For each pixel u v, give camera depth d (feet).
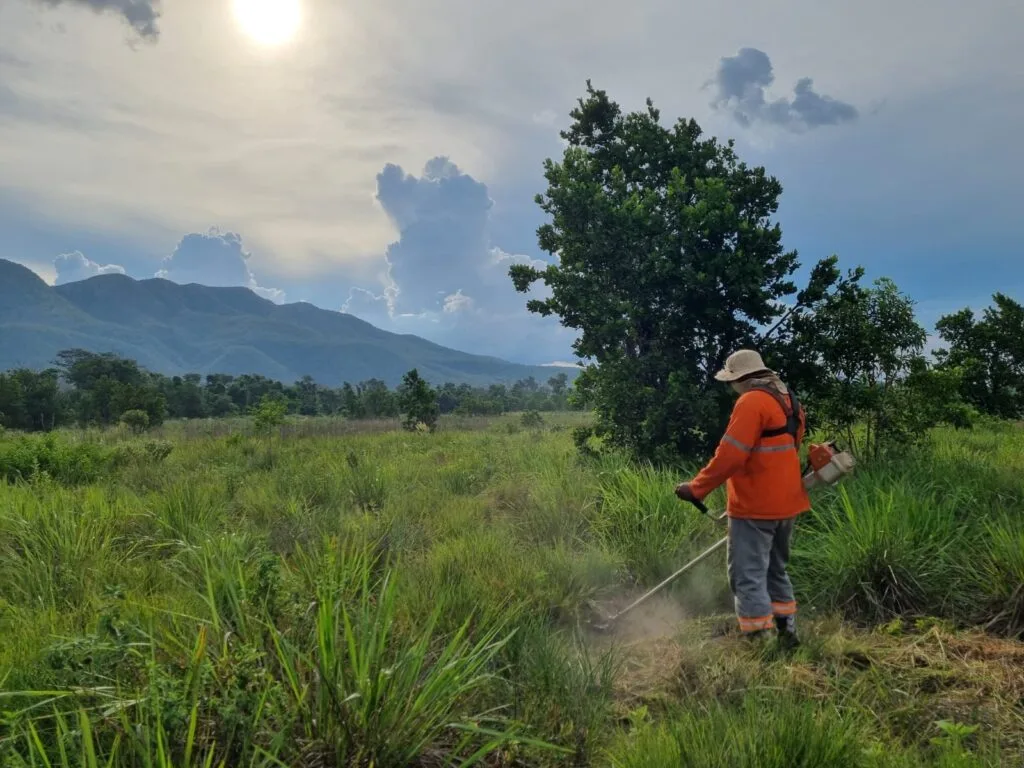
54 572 15.67
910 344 25.72
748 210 30.42
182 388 242.58
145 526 20.13
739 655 12.06
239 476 33.47
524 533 20.83
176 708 7.36
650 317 29.19
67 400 165.68
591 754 9.00
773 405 13.00
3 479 30.45
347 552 15.78
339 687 8.14
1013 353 58.49
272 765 7.61
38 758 7.89
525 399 255.50
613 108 33.01
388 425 85.61
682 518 19.17
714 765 7.91
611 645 12.05
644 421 27.40
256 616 10.00
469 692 9.76
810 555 16.14
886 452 24.82
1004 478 21.65
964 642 12.34
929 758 8.73
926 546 15.23
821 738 8.16
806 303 27.12
